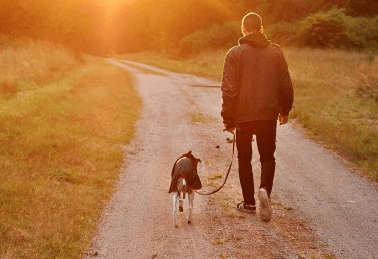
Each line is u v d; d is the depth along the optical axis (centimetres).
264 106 514
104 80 2238
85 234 556
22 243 516
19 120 1153
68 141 998
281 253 495
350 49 3806
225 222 587
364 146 1027
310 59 3178
